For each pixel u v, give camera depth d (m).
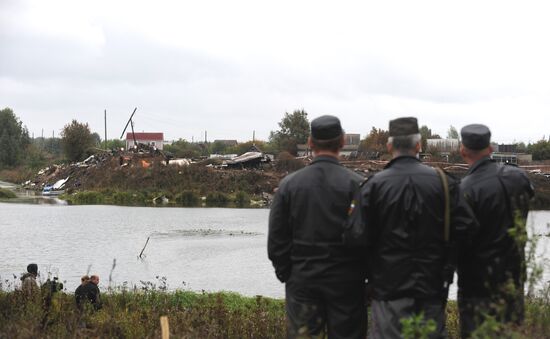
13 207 62.78
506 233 5.09
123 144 144.38
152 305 13.27
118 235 40.00
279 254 5.13
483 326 4.14
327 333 5.13
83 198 72.81
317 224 4.93
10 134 144.38
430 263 4.64
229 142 170.50
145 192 76.31
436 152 77.00
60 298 9.79
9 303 8.98
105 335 8.02
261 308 11.66
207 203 73.31
